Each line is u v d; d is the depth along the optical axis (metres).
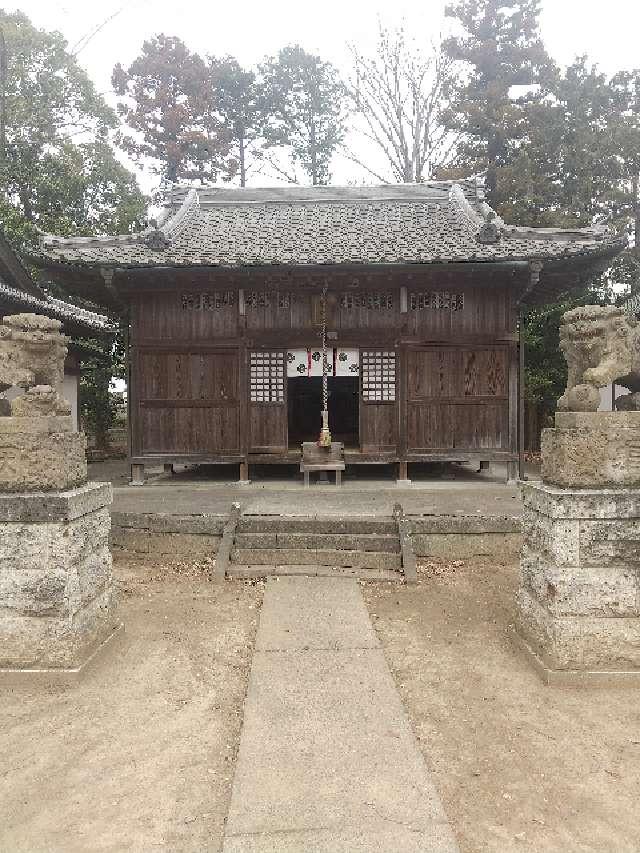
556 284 13.39
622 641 4.75
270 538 8.23
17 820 3.12
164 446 13.05
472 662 5.13
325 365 12.85
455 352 12.92
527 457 18.56
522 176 22.98
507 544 8.27
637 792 3.36
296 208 16.38
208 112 34.44
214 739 3.90
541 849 2.90
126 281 12.32
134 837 2.98
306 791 3.25
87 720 4.16
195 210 16.06
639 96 23.48
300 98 35.97
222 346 12.97
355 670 4.86
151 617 6.23
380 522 8.49
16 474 4.82
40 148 21.56
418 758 3.60
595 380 4.91
